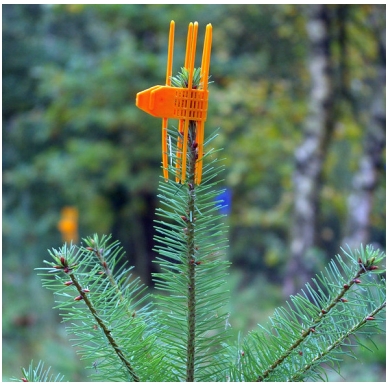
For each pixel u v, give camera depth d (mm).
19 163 9219
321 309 1222
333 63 6051
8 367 5016
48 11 9133
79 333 1205
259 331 1358
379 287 1170
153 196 9219
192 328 1211
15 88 9336
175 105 1109
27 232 7559
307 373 1237
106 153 8359
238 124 7809
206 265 1201
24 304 6055
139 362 1219
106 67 7902
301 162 5723
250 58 8102
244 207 8219
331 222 7031
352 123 6273
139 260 9219
